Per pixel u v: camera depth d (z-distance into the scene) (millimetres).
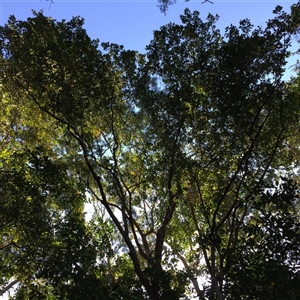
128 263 11719
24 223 9641
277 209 8492
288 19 9688
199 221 12328
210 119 10617
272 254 7992
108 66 10977
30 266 9789
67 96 10312
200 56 10266
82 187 10922
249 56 9602
